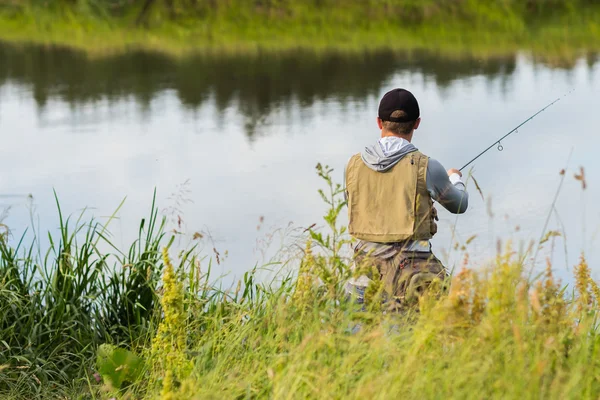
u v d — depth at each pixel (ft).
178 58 72.43
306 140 42.80
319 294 16.31
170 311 16.99
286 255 21.62
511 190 32.58
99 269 21.25
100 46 79.25
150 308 21.33
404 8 82.89
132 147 42.24
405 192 17.81
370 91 56.18
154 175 36.94
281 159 39.11
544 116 45.65
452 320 13.58
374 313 14.98
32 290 21.11
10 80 63.93
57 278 20.90
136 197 33.55
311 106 51.83
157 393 16.62
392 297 16.67
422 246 17.87
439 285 16.03
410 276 17.25
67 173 37.45
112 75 65.05
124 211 31.68
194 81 61.77
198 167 38.06
